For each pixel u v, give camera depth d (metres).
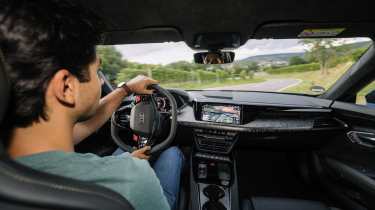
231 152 2.46
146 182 0.62
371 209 2.15
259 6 1.75
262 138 2.50
